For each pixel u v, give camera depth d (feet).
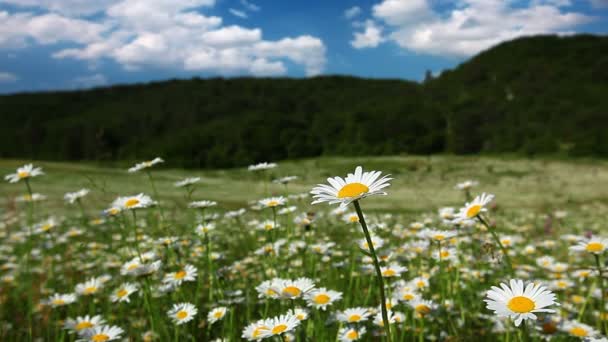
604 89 378.32
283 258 17.47
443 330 13.60
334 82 577.84
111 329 10.99
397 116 342.03
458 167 193.26
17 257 23.90
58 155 294.87
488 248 12.15
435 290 16.83
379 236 17.08
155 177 99.76
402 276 16.88
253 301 15.71
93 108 487.61
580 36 517.55
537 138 296.30
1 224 36.09
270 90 536.01
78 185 81.92
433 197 82.48
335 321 11.85
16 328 15.05
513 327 11.79
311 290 10.70
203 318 13.88
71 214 42.98
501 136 314.14
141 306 16.40
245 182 111.65
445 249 15.38
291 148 318.24
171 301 14.83
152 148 312.09
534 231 34.65
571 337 11.75
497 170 184.75
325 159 282.97
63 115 453.99
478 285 17.24
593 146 261.85
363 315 11.47
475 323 14.74
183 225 22.71
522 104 363.76
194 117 428.15
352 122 341.21
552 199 89.81
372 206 60.39
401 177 146.10
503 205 74.95
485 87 443.73
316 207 35.09
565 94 377.09
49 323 14.06
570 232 35.22
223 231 25.64
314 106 485.56
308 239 19.06
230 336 11.97
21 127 375.86
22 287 18.38
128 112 447.83
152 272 12.31
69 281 19.38
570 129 296.92
